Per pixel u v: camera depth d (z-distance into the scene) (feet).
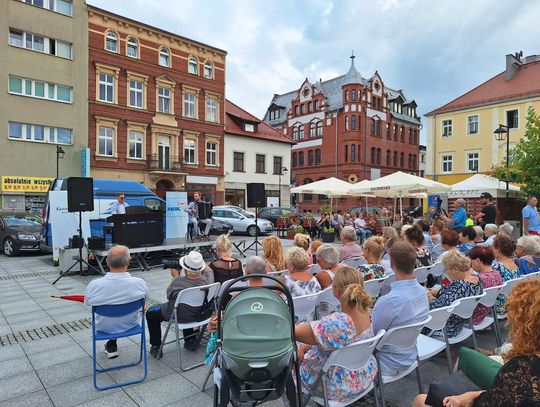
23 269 34.30
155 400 11.35
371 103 148.56
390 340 9.61
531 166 47.55
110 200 39.86
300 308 13.14
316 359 9.09
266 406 10.86
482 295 12.32
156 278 30.32
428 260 19.61
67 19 77.10
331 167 147.95
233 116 113.39
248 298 8.15
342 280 9.27
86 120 79.66
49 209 38.01
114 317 12.60
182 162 94.99
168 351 14.99
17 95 71.00
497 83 107.55
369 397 11.26
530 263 17.65
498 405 5.86
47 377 12.89
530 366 5.67
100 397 11.55
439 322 11.32
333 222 59.67
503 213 55.57
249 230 67.36
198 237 41.68
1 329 17.81
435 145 112.88
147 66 89.81
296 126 161.17
